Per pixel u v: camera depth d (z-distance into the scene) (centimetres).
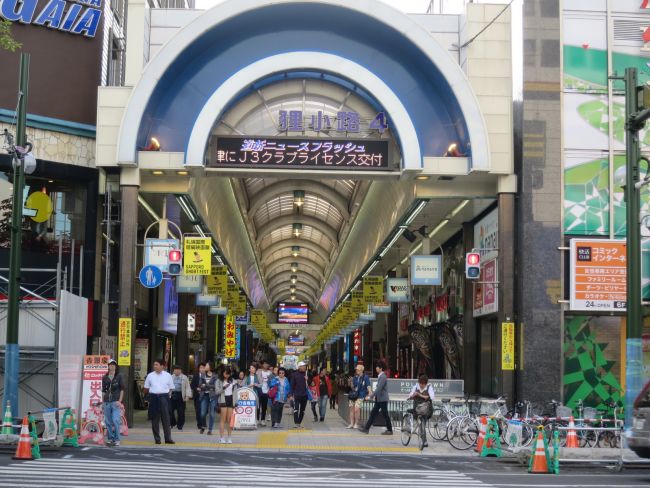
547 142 2291
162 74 2264
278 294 9594
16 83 2445
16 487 1071
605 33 2325
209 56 2328
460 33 2445
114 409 1775
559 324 2250
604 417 2123
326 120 2316
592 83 2312
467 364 2820
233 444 1884
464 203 2523
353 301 4616
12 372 1697
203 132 2262
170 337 4081
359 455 1723
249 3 2262
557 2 2317
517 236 2331
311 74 2347
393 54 2356
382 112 2330
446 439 2042
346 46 2344
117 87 2306
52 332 1844
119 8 2902
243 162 2280
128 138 2248
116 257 2734
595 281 2239
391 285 3512
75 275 2466
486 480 1300
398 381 2466
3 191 2431
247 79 2298
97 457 1519
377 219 3441
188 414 3108
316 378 3528
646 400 1441
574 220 2286
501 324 2267
